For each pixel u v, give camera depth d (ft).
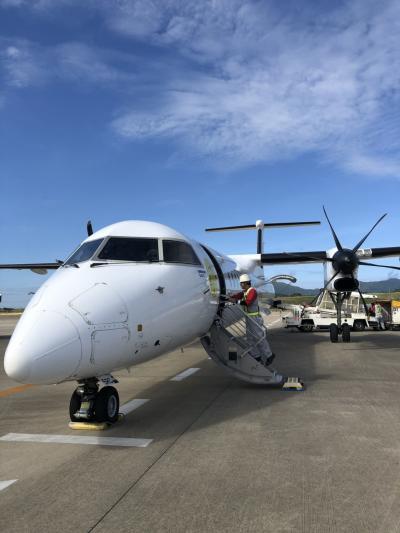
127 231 22.36
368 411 21.04
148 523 10.81
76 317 16.39
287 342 55.57
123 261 20.77
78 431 18.60
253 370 26.66
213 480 13.26
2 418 21.06
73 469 14.30
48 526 10.73
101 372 17.43
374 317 75.97
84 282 18.47
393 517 10.91
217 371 33.76
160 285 20.72
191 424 19.36
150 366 36.81
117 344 17.42
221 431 18.21
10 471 14.23
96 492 12.56
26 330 15.72
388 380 29.04
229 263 38.24
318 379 29.50
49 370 15.28
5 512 11.45
